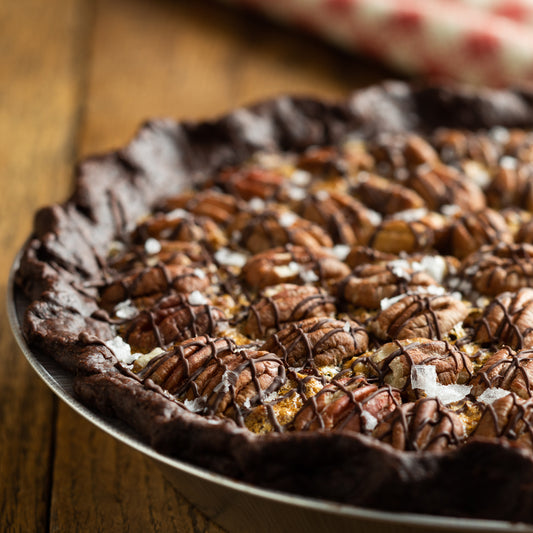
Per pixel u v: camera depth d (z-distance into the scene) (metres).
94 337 0.44
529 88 0.58
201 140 0.55
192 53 0.68
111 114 0.64
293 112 0.56
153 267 0.48
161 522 0.46
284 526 0.42
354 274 0.48
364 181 0.53
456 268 0.49
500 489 0.39
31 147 0.62
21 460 0.48
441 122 0.57
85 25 0.69
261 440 0.40
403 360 0.44
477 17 0.64
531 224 0.50
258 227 0.50
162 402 0.42
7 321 0.53
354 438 0.39
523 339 0.45
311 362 0.45
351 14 0.65
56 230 0.49
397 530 0.40
